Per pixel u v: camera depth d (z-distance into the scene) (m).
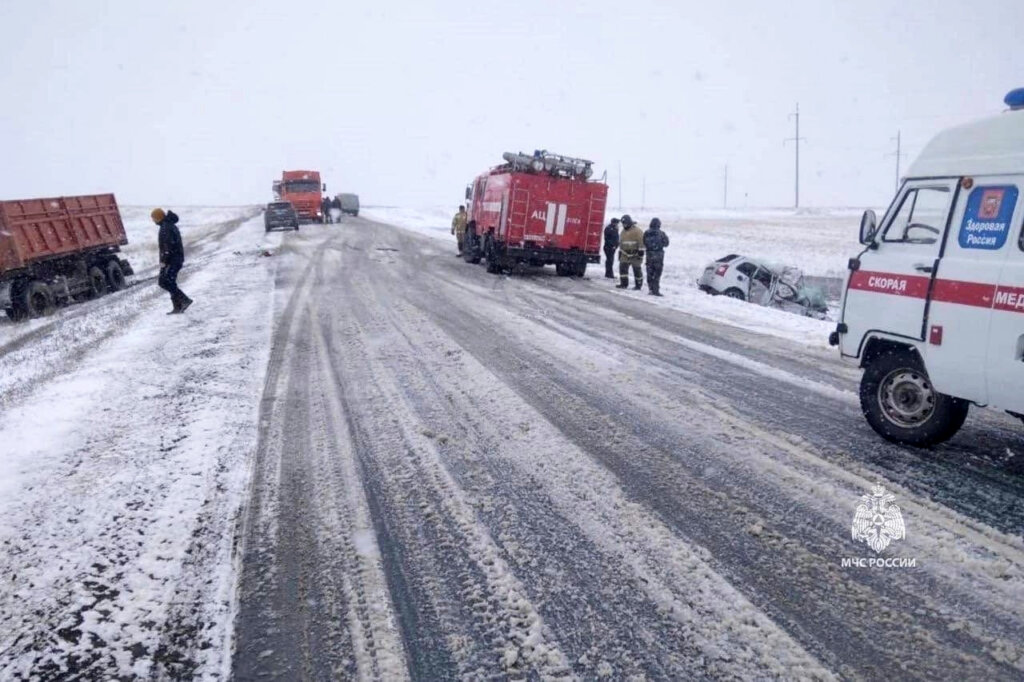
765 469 4.91
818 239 48.88
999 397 4.65
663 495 4.46
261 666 2.83
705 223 71.38
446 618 3.14
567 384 7.24
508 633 3.02
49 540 3.90
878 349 5.67
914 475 4.81
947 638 2.97
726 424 5.94
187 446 5.38
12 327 13.75
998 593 3.32
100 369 7.93
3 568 3.61
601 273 20.17
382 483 4.68
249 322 10.78
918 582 3.42
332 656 2.88
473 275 18.12
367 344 9.20
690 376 7.64
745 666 2.78
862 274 5.66
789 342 9.67
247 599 3.32
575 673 2.74
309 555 3.72
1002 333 4.58
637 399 6.70
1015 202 4.60
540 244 17.66
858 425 5.96
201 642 2.99
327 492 4.54
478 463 5.03
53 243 15.68
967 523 4.05
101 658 2.88
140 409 6.38
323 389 7.03
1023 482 4.68
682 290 15.66
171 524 4.08
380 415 6.18
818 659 2.82
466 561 3.65
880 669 2.76
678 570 3.54
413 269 19.22
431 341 9.41
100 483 4.70
